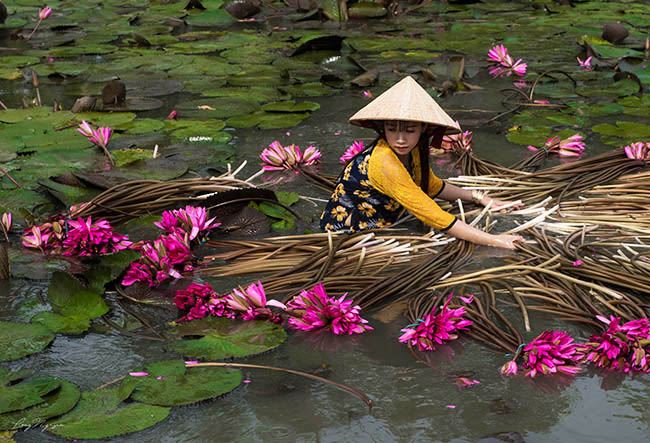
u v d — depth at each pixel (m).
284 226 2.99
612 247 2.72
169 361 2.02
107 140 3.65
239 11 7.76
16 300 2.41
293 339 2.18
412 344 2.11
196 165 3.69
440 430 1.76
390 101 2.58
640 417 1.80
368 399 1.88
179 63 5.81
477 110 4.59
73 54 6.14
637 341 1.97
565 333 2.09
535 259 2.58
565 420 1.79
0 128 4.17
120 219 3.07
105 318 2.30
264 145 4.04
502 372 1.98
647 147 3.46
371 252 2.69
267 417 1.82
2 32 7.00
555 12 7.91
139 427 1.74
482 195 3.13
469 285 2.48
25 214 2.88
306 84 5.27
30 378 1.96
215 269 2.62
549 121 4.31
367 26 7.33
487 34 6.81
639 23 7.18
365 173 2.80
